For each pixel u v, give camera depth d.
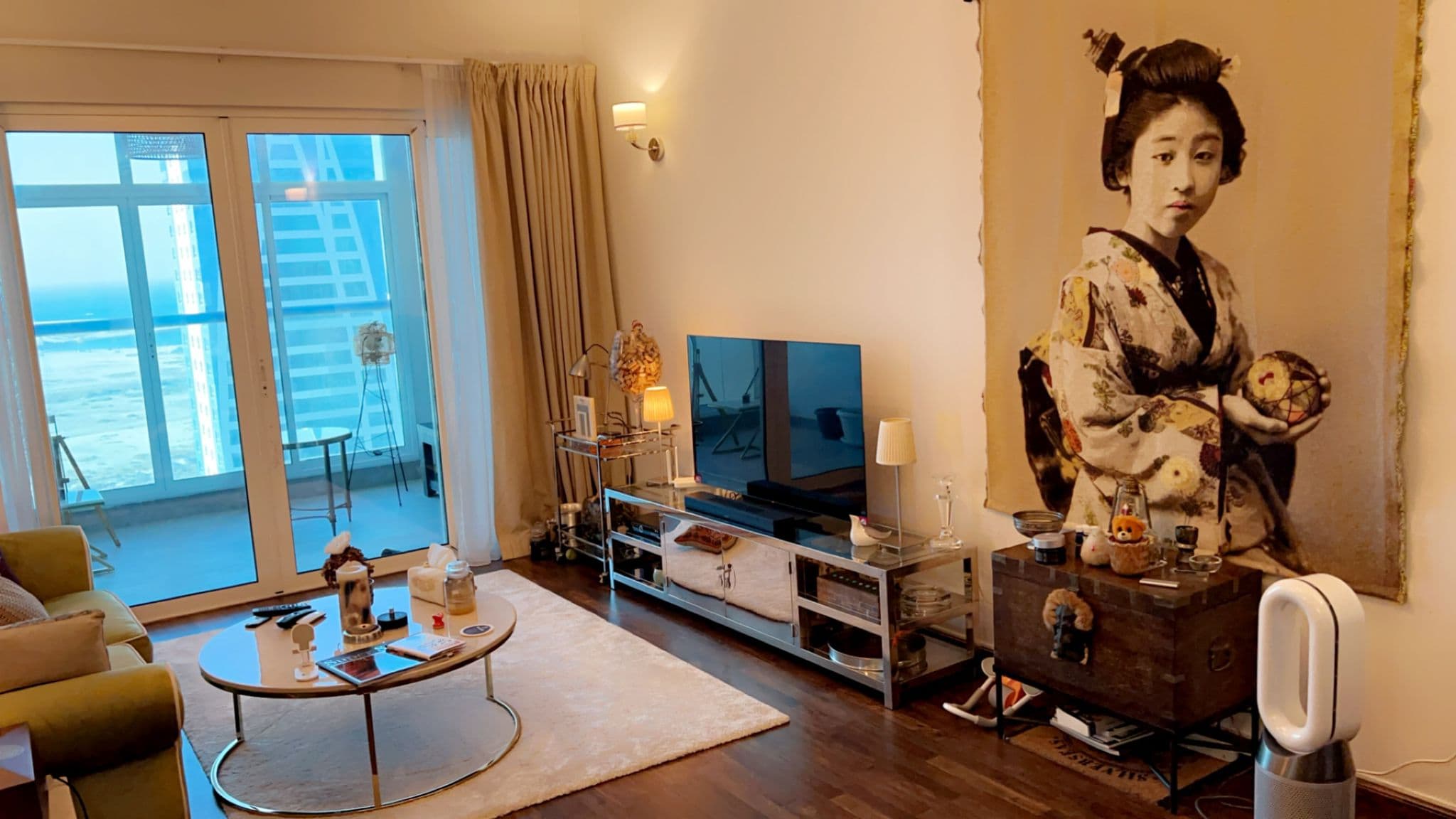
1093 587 3.05
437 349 5.77
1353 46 2.68
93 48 4.77
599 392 6.12
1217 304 3.04
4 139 4.67
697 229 5.28
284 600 5.39
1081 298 3.40
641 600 5.05
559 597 5.14
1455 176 2.56
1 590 3.31
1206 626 2.90
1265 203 2.89
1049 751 3.29
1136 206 3.20
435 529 5.97
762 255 4.86
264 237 5.31
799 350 4.27
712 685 3.93
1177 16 3.03
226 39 5.09
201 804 3.25
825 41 4.33
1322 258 2.79
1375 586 2.80
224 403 5.30
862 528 3.90
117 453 5.09
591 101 5.90
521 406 5.89
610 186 5.97
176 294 5.14
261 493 5.39
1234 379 3.02
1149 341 3.22
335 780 3.33
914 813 2.96
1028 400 3.62
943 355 3.99
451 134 5.61
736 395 4.74
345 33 5.37
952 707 3.61
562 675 4.11
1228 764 3.12
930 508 4.15
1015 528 3.73
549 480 6.05
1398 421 2.70
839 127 4.32
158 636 4.87
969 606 3.84
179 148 5.07
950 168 3.85
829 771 3.23
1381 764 2.90
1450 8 2.53
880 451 3.85
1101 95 3.26
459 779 3.28
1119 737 3.15
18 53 4.65
